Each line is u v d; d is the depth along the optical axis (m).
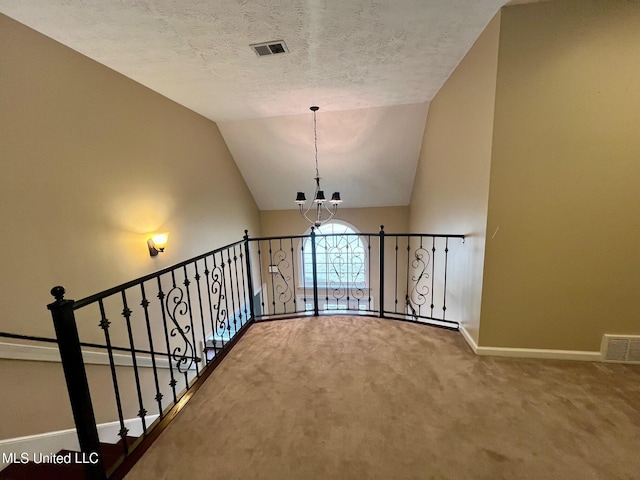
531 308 2.15
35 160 1.86
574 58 1.82
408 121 4.11
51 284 1.96
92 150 2.28
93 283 2.29
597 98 1.84
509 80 1.91
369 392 1.87
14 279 1.75
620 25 1.75
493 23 1.93
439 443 1.46
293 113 3.95
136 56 2.25
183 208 3.49
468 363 2.16
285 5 1.71
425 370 2.09
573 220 2.00
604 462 1.34
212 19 1.82
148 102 2.90
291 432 1.57
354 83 3.00
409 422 1.61
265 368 2.19
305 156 4.87
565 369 2.05
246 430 1.59
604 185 1.92
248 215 5.69
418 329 2.77
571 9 1.78
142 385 2.80
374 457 1.40
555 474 1.29
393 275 6.33
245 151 4.79
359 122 4.15
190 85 2.86
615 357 2.09
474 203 2.32
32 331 1.85
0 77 1.68
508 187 2.03
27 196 1.82
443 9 1.82
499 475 1.29
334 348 2.45
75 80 2.13
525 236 2.07
